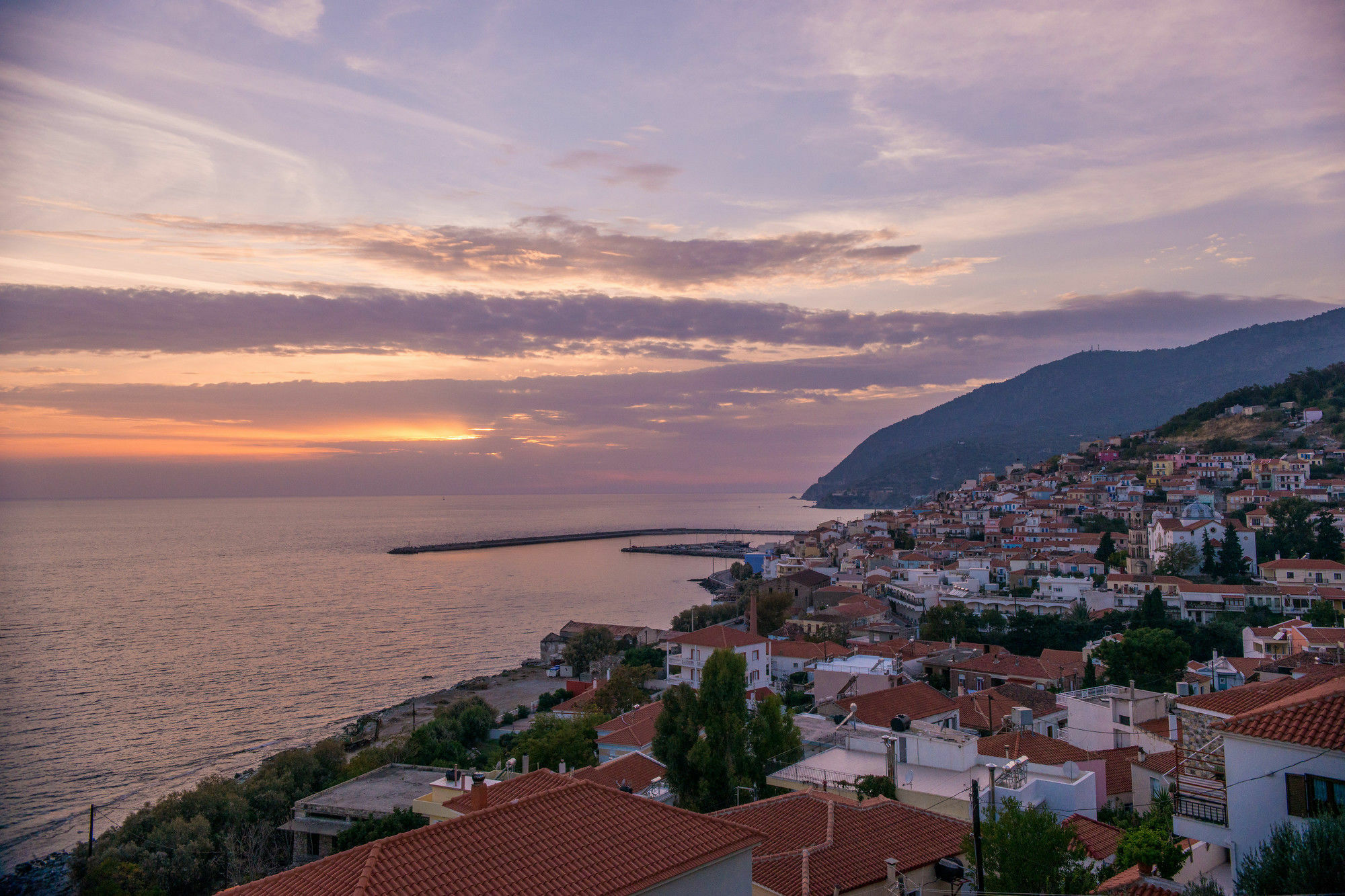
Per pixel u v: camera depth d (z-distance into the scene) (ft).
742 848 77.15
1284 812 76.84
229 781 251.80
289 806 235.61
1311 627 306.76
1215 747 90.74
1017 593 520.01
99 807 285.43
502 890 64.34
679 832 76.89
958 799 120.06
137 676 479.00
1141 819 124.47
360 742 330.75
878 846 97.45
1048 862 87.76
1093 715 187.83
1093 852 110.32
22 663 510.58
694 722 164.55
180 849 203.00
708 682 165.17
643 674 374.84
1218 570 505.66
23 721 387.96
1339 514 569.23
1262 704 96.37
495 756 257.55
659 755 168.04
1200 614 443.73
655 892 69.67
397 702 427.74
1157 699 183.52
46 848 250.78
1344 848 64.54
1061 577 525.75
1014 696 242.78
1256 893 68.54
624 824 76.48
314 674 492.54
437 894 62.69
